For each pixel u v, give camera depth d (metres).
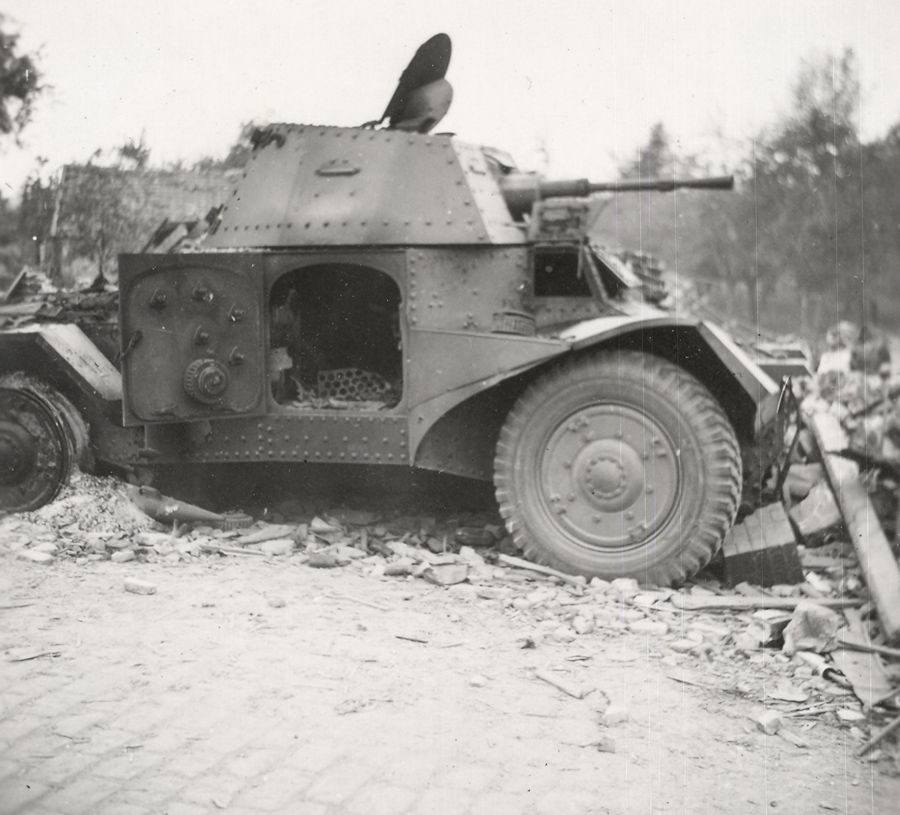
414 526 6.04
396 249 5.55
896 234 8.41
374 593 4.86
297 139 5.96
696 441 5.04
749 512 5.65
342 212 5.65
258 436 5.69
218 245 6.02
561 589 5.02
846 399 7.27
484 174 5.85
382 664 3.95
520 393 5.59
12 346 5.98
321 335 6.07
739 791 3.06
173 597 4.67
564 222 5.57
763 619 4.51
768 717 3.52
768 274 8.91
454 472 5.57
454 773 3.13
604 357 5.19
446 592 4.92
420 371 5.44
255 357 5.65
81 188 8.48
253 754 3.23
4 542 5.35
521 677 3.88
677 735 3.43
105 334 6.24
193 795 2.98
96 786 3.02
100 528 5.70
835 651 4.20
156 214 8.43
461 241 5.53
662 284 6.59
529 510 5.25
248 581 4.96
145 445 5.80
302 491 6.24
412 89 6.34
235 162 8.20
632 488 5.12
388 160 5.75
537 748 3.31
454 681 3.82
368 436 5.52
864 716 3.62
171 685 3.70
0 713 3.45
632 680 3.88
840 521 6.04
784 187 8.70
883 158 8.30
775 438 5.57
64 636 4.13
